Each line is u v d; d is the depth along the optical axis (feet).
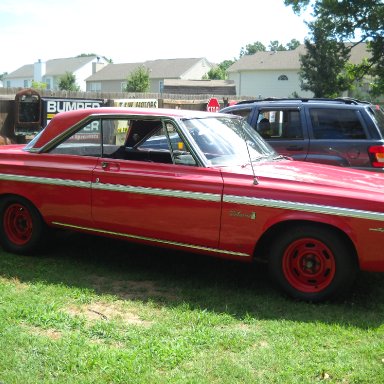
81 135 18.02
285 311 14.40
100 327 12.94
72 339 12.22
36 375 10.66
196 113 17.80
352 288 16.44
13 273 17.07
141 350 11.72
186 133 16.35
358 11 111.04
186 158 16.10
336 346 12.15
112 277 17.11
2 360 11.18
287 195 14.82
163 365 11.12
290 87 186.70
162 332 12.75
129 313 14.14
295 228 14.94
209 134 16.99
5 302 14.39
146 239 16.67
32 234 18.75
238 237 15.33
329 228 14.64
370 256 14.19
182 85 180.75
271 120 25.96
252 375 10.77
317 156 24.49
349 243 14.66
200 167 15.94
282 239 15.15
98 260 18.90
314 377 10.76
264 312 14.30
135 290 15.97
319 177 15.83
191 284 16.61
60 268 17.84
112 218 16.99
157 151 17.95
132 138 18.39
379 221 13.98
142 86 178.19
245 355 11.64
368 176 16.70
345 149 24.06
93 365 11.00
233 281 16.99
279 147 25.27
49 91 52.31
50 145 18.33
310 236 14.82
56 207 17.97
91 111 18.03
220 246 15.62
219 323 13.46
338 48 120.67
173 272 17.80
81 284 16.28
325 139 24.56
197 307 14.51
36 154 18.48
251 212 15.06
